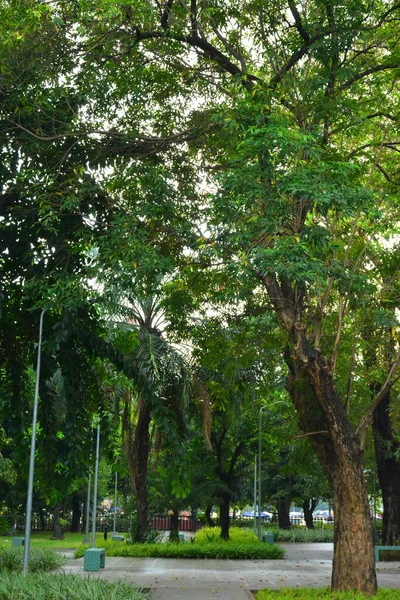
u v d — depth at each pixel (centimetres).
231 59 1747
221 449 3934
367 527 1554
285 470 3192
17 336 1980
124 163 1712
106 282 1491
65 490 1964
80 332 1831
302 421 1677
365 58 1656
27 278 1772
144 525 3316
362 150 1825
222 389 2622
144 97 1666
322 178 1288
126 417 2947
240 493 4988
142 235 1496
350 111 1529
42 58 1501
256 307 1883
